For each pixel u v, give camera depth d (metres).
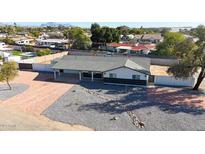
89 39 77.62
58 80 39.09
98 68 38.00
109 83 37.12
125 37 105.19
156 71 47.03
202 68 32.16
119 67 35.88
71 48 76.50
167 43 58.53
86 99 30.03
